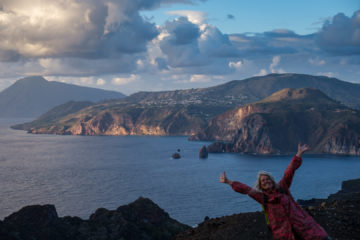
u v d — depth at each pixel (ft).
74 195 549.13
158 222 244.63
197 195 531.09
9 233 195.42
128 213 239.30
